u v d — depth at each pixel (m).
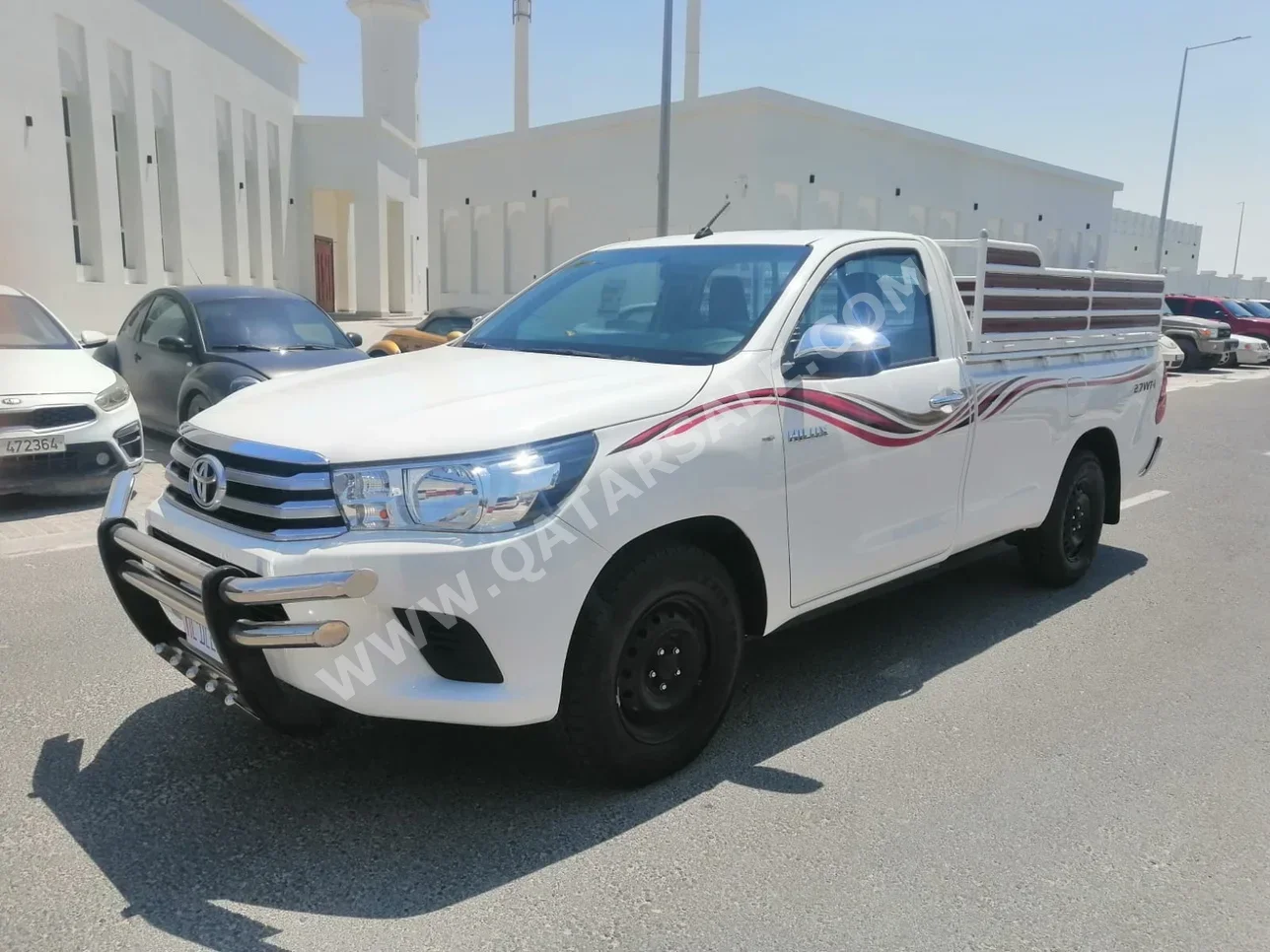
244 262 27.05
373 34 38.84
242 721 3.91
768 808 3.34
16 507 7.52
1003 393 4.84
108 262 20.08
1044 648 4.94
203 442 3.26
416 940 2.61
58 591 5.48
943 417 4.40
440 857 3.01
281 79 29.34
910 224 28.17
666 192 18.67
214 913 2.72
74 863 2.94
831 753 3.76
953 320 4.62
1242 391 20.12
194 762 3.58
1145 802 3.44
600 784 3.41
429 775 3.52
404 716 2.91
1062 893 2.90
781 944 2.63
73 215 19.48
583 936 2.65
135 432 7.79
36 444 7.05
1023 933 2.70
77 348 8.30
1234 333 28.55
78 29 18.98
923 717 4.10
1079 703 4.28
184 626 3.34
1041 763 3.71
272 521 2.95
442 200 32.47
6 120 16.94
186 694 4.15
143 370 9.91
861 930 2.70
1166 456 11.36
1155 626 5.30
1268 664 4.78
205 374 8.41
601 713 3.17
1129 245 47.00
